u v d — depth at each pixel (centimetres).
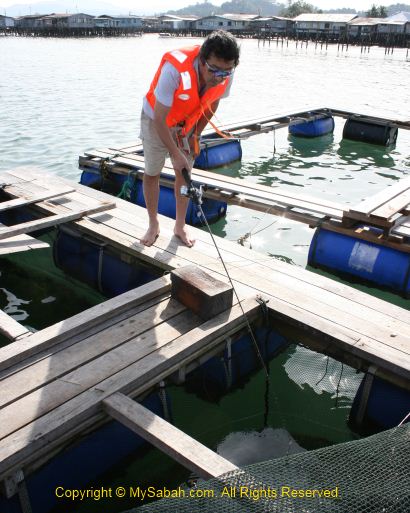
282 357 436
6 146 1116
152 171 417
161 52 4612
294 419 376
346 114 1250
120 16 8969
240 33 8500
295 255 634
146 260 452
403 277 516
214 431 363
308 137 1280
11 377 291
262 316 376
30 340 318
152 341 329
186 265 416
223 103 1816
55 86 2122
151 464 324
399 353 323
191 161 424
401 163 1073
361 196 858
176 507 205
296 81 2556
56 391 281
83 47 5428
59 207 553
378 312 372
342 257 555
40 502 272
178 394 394
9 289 548
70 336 331
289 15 13738
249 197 642
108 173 769
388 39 5991
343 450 236
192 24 8844
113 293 512
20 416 262
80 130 1304
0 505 250
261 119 1112
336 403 392
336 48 6506
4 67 2912
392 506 208
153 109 378
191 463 238
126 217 535
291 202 606
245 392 398
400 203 564
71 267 550
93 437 293
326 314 368
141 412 268
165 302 376
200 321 353
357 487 215
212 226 716
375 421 343
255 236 687
